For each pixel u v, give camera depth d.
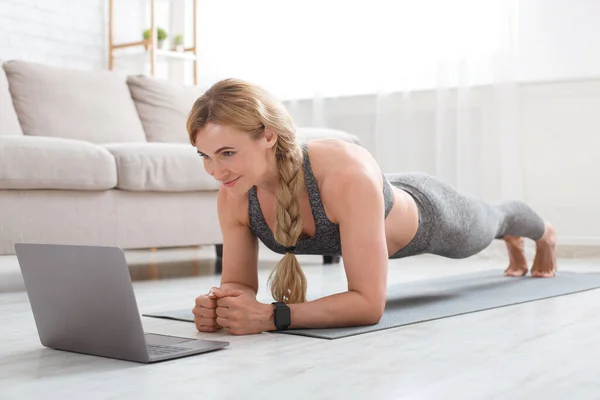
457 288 2.61
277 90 5.02
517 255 2.99
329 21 4.78
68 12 5.06
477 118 4.23
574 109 4.05
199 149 1.58
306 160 1.73
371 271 1.72
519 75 4.20
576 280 2.82
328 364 1.37
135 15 5.46
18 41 4.80
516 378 1.26
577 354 1.46
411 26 4.44
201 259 4.07
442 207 2.18
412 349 1.51
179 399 1.13
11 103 3.52
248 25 5.11
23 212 2.69
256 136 1.57
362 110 4.71
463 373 1.30
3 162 2.59
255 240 1.90
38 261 1.49
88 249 1.39
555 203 4.11
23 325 1.88
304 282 1.79
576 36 4.11
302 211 1.76
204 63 5.31
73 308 1.46
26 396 1.16
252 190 1.78
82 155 2.81
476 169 4.23
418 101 4.46
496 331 1.73
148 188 3.02
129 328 1.38
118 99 3.95
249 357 1.43
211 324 1.71
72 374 1.30
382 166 4.54
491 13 4.17
